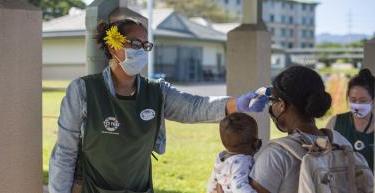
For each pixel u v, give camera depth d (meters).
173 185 8.66
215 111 3.71
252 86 8.43
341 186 2.80
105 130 3.53
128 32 3.54
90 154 3.60
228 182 3.14
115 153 3.57
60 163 3.55
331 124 4.52
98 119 3.53
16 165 3.94
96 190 3.64
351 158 2.85
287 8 96.19
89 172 3.66
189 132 14.67
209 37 47.78
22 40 3.90
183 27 45.91
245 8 8.58
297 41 98.25
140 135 3.58
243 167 3.12
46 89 29.34
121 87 3.60
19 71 3.90
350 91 4.36
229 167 3.16
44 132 14.43
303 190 2.69
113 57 3.59
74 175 3.70
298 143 2.78
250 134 3.21
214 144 12.80
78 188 3.70
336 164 2.82
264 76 8.59
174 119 3.87
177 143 12.87
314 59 58.25
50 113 18.50
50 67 38.81
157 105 3.67
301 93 2.81
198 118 3.79
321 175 2.70
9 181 3.90
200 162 10.63
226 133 3.23
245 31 8.48
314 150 2.74
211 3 79.50
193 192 8.22
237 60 8.52
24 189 3.99
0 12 3.77
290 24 97.25
